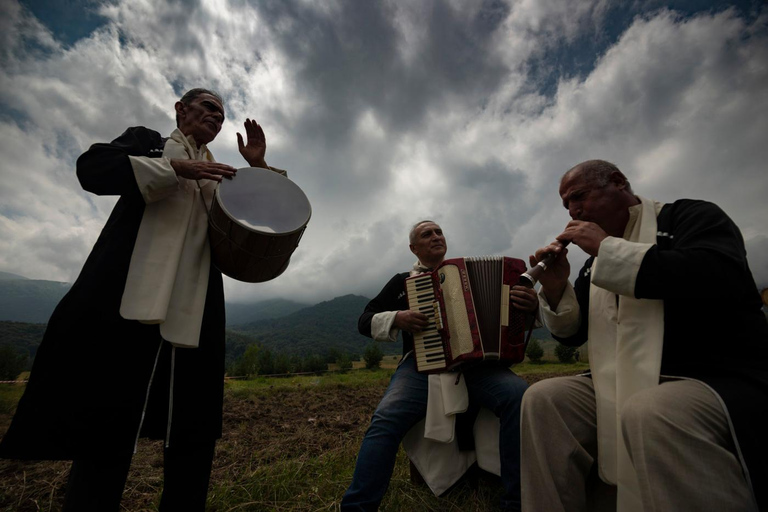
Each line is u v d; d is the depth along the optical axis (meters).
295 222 2.04
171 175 1.77
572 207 2.19
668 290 1.59
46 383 1.54
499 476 2.69
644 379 1.70
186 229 1.89
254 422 5.85
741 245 1.71
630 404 1.52
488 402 2.65
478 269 2.91
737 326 1.66
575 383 2.06
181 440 1.77
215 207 1.93
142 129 2.11
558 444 1.83
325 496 2.75
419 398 2.76
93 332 1.61
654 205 2.06
